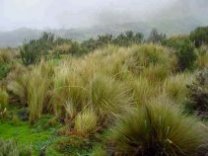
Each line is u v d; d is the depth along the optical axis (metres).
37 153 4.52
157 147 4.07
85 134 4.95
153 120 4.16
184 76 7.33
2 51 11.36
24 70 8.12
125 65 7.54
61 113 5.72
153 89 6.30
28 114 5.92
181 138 4.08
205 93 5.61
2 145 4.09
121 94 5.74
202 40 12.02
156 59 8.70
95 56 9.43
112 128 4.59
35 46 13.30
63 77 6.00
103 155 4.31
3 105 6.07
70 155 4.50
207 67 7.64
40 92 5.87
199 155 4.04
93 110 5.46
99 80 5.75
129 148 4.14
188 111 5.53
